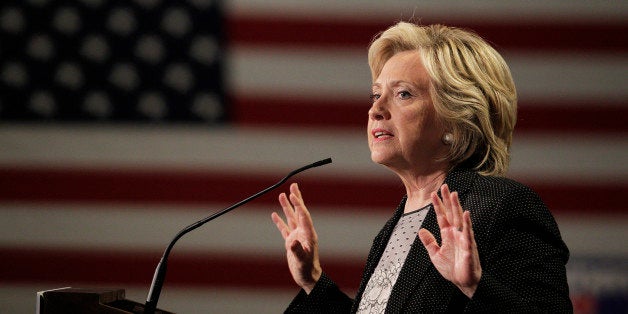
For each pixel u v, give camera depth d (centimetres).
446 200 536
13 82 1661
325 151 1628
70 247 1634
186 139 1644
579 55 1616
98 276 1628
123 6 1672
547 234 589
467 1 1633
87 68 1666
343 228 1609
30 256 1633
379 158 682
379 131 684
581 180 1600
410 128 667
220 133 1642
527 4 1627
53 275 1631
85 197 1639
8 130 1652
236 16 1661
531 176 1608
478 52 682
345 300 772
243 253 1628
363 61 1636
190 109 1652
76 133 1653
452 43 682
